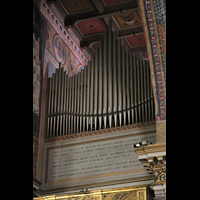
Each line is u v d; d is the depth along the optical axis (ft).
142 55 46.16
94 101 34.91
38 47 35.37
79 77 36.68
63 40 40.88
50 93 36.22
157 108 28.66
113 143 32.53
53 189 32.27
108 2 39.83
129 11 41.01
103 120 34.22
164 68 29.58
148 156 25.61
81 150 33.32
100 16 40.65
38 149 33.27
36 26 35.63
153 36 30.32
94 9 40.81
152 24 30.45
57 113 35.32
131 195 25.29
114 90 34.68
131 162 31.14
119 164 31.45
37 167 32.55
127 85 34.60
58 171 33.01
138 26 43.19
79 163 32.81
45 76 36.29
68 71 40.42
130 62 35.91
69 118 35.14
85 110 34.83
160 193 25.11
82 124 34.73
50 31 38.29
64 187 32.04
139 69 35.17
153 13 30.53
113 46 37.32
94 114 34.30
